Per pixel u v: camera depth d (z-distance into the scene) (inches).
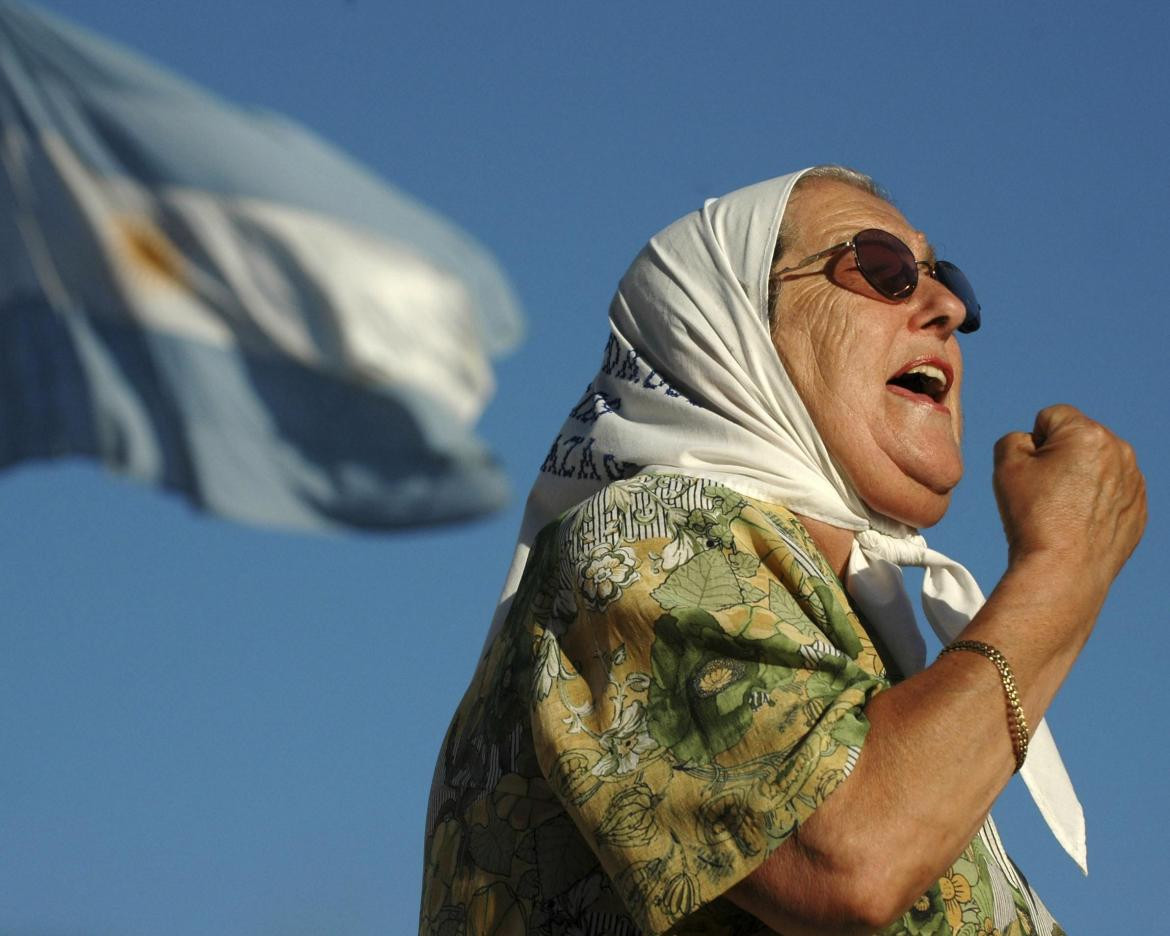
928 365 146.6
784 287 145.3
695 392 140.3
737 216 148.6
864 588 134.4
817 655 111.2
